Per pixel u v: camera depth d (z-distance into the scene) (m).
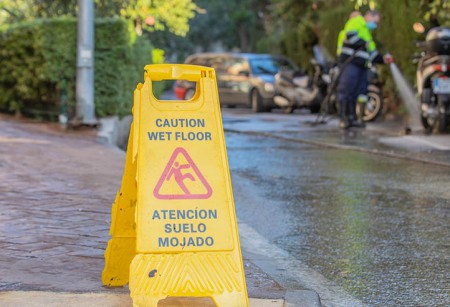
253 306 7.28
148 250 6.67
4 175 14.09
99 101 22.94
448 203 12.68
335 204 12.76
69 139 19.67
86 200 12.03
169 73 7.13
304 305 7.39
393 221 11.45
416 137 21.09
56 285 7.77
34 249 9.09
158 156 6.85
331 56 34.19
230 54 36.16
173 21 31.89
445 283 8.48
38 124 22.88
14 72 24.30
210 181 6.85
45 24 22.69
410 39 25.94
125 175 7.17
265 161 17.75
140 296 6.62
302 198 13.31
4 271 8.23
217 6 71.62
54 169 14.90
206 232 6.76
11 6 31.05
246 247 10.07
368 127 24.48
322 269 9.07
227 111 34.66
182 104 7.04
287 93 32.31
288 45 40.69
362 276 8.77
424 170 15.98
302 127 25.44
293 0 39.66
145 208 6.73
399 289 8.29
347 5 31.97
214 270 6.72
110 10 30.47
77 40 22.16
